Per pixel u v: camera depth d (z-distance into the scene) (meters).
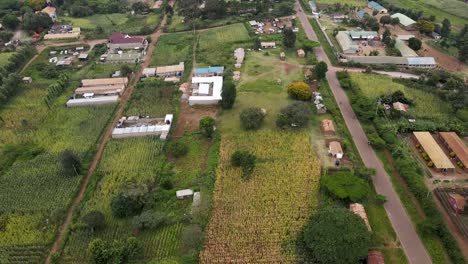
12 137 102.88
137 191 79.19
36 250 71.50
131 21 177.12
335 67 131.75
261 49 145.12
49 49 152.88
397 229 72.50
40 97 121.00
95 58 144.75
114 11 188.88
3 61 139.75
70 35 161.25
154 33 165.62
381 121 100.69
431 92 114.31
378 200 77.94
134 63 140.38
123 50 149.50
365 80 122.19
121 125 106.12
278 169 87.19
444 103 109.25
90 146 98.25
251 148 94.50
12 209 80.00
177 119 108.38
